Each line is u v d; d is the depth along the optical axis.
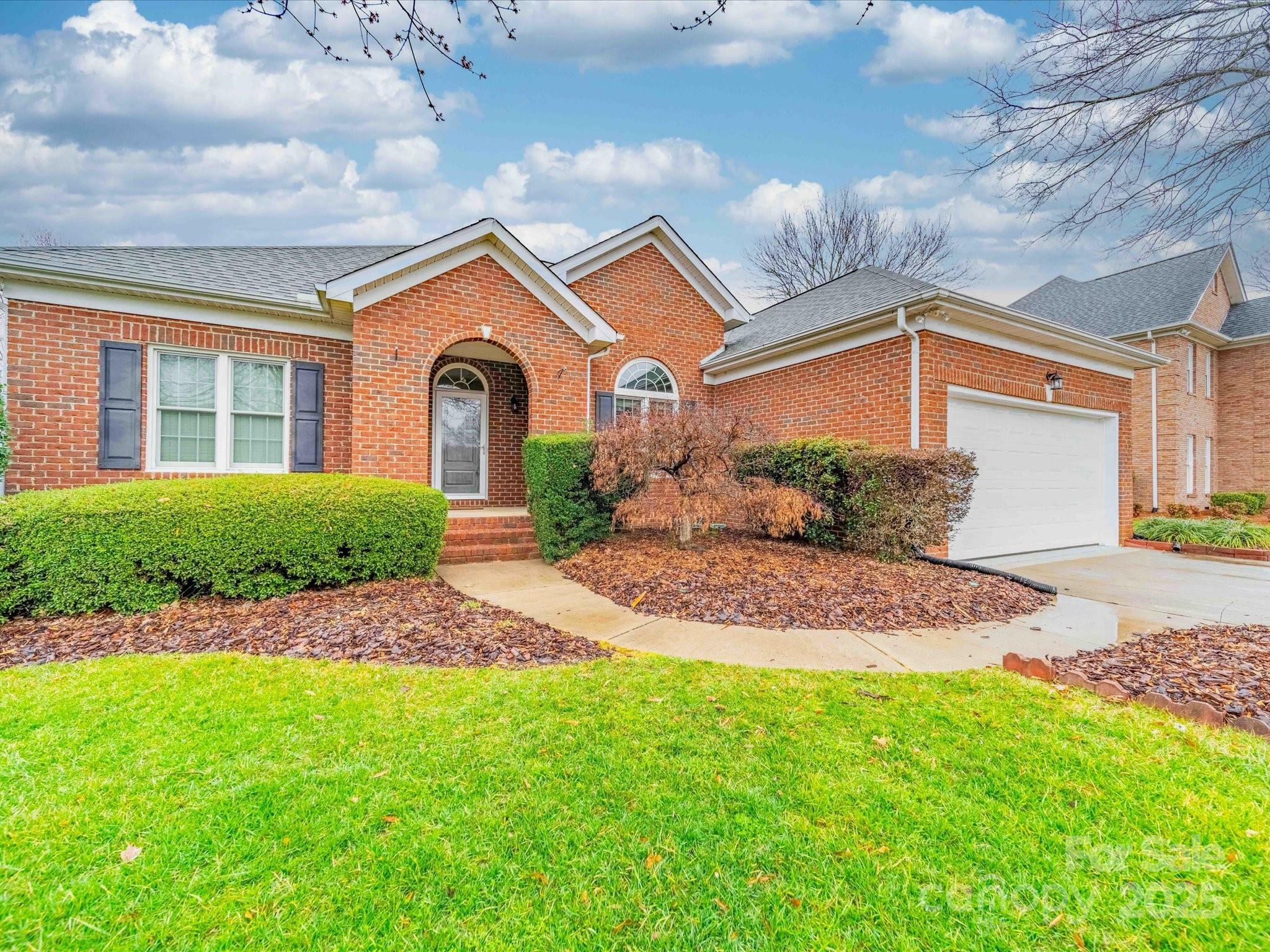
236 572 5.79
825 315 10.70
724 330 13.42
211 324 8.20
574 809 2.46
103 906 1.91
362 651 4.51
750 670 4.16
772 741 3.07
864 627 5.27
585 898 1.98
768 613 5.55
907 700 3.63
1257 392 17.31
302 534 6.07
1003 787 2.65
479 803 2.49
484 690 3.74
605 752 2.94
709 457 7.66
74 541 5.30
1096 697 3.69
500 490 11.62
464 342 9.95
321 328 8.94
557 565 7.96
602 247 11.62
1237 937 1.83
